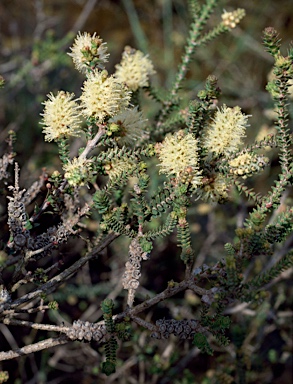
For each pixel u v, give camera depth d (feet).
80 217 1.54
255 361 2.22
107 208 1.44
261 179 2.97
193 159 1.44
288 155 1.48
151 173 2.32
